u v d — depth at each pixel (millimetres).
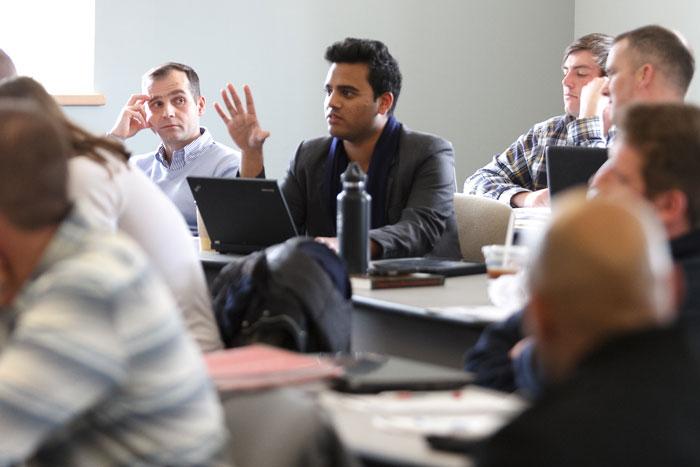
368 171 5824
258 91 9859
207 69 9688
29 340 2227
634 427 1761
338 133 5793
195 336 4102
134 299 2301
